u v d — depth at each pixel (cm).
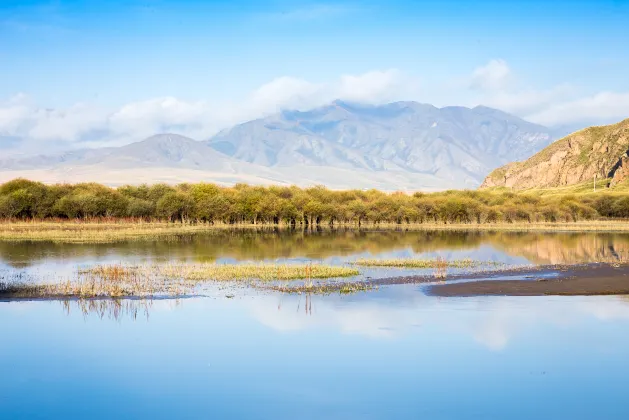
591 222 14912
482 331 3141
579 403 2238
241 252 7019
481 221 14512
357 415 2133
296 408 2192
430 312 3559
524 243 8588
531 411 2169
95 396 2302
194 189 14425
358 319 3391
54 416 2123
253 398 2283
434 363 2659
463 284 4488
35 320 3394
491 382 2444
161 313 3541
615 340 3002
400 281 4616
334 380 2466
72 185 13862
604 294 4147
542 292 4188
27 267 5447
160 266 5388
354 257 6462
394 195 18462
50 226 10838
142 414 2142
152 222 12462
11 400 2277
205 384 2428
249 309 3634
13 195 11581
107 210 12356
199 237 9488
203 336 3078
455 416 2123
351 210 14138
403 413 2153
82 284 4362
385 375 2527
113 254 6675
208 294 4075
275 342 2962
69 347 2905
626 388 2383
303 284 4469
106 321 3369
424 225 13888
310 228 12938
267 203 13612
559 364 2647
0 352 2831
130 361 2708
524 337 3058
